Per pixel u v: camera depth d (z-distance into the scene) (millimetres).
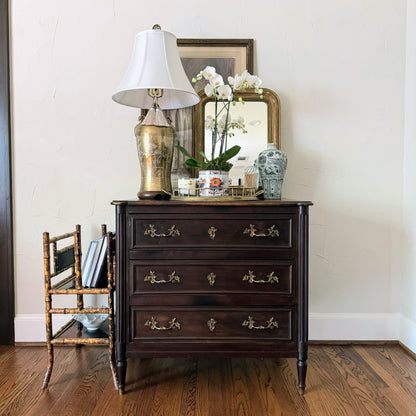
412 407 1350
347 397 1418
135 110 1936
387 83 1946
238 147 1624
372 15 1933
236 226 1437
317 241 1966
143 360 1767
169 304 1441
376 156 1960
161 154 1583
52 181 1938
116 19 1916
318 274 1972
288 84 1938
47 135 1930
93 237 1952
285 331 1450
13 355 1804
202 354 1441
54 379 1562
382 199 1964
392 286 1977
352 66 1940
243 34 1928
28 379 1559
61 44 1915
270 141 1894
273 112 1894
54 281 1949
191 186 1654
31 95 1918
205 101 1911
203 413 1318
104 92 1928
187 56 1915
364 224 1967
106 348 1886
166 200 1498
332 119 1949
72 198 1945
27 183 1935
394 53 1940
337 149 1955
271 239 1439
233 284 1443
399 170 1963
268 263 1440
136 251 1435
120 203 1412
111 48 1920
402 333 1925
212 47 1915
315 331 1963
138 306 1443
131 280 1439
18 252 1942
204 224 1436
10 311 1933
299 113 1945
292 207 1435
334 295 1976
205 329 1445
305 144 1949
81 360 1746
